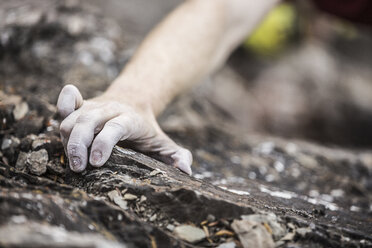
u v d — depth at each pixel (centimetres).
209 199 68
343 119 280
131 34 163
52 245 56
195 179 75
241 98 255
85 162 70
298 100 278
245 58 307
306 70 296
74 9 141
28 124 81
